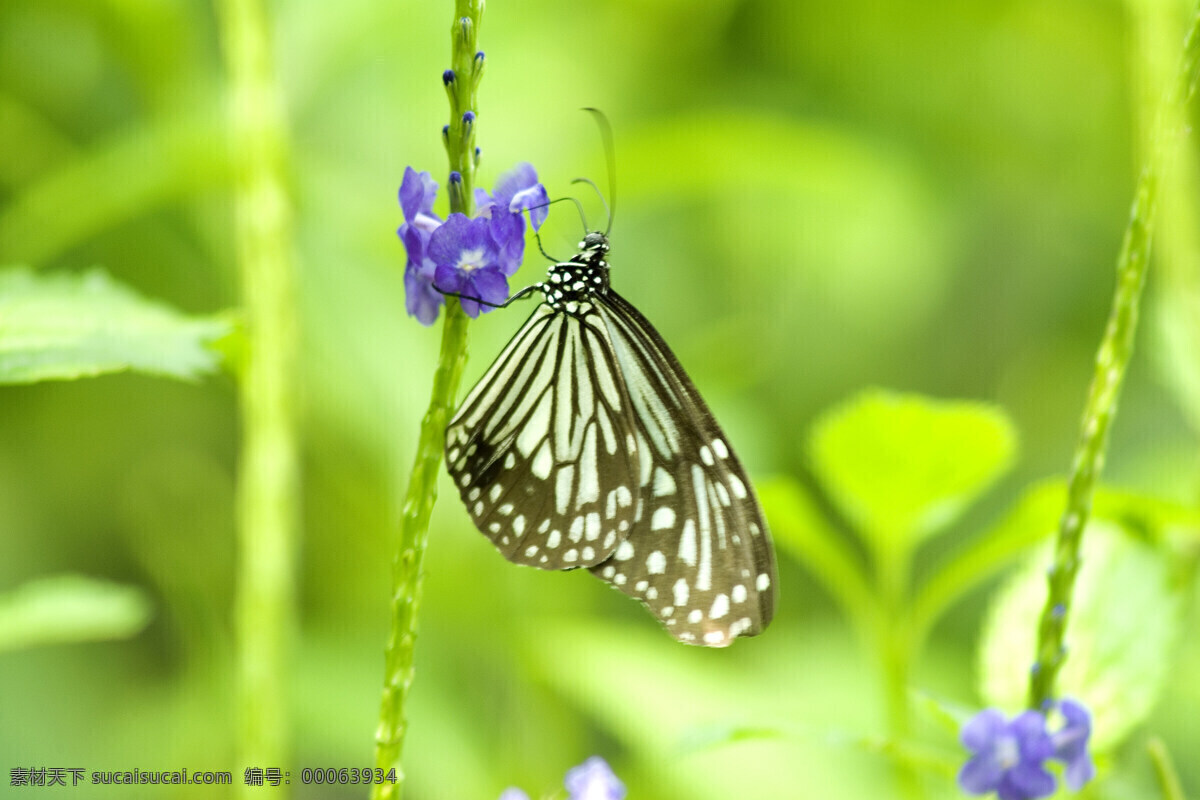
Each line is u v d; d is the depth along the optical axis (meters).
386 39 1.01
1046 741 0.86
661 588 0.90
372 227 0.98
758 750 1.00
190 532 1.04
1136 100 0.94
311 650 1.02
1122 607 0.90
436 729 1.00
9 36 1.01
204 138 0.97
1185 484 0.98
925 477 0.92
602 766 0.87
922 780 0.92
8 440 1.08
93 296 0.90
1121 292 0.87
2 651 1.04
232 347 0.90
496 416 0.89
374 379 1.00
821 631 1.07
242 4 0.94
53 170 1.02
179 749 1.02
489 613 1.01
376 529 1.02
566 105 1.07
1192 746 0.97
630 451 0.90
